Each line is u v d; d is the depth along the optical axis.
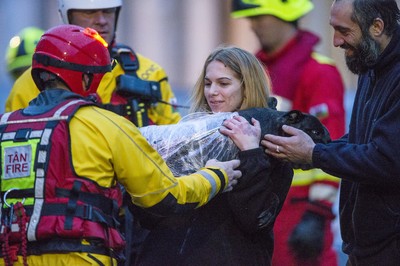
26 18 31.17
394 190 11.62
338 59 29.66
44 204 10.29
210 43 32.84
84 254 10.30
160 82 15.01
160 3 32.78
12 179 10.39
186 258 11.26
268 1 15.81
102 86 14.39
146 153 10.59
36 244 10.33
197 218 11.37
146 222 11.55
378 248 11.80
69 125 10.40
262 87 11.80
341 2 11.63
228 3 32.75
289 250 15.23
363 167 11.41
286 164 11.73
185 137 11.29
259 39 15.98
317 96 15.52
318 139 11.84
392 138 11.27
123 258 10.89
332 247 15.52
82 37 10.80
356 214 11.91
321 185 15.31
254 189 11.14
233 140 11.23
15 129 10.53
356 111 12.27
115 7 14.62
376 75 11.80
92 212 10.33
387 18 11.54
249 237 11.48
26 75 14.31
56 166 10.32
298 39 15.89
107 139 10.39
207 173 10.88
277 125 11.55
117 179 10.62
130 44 32.69
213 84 11.76
